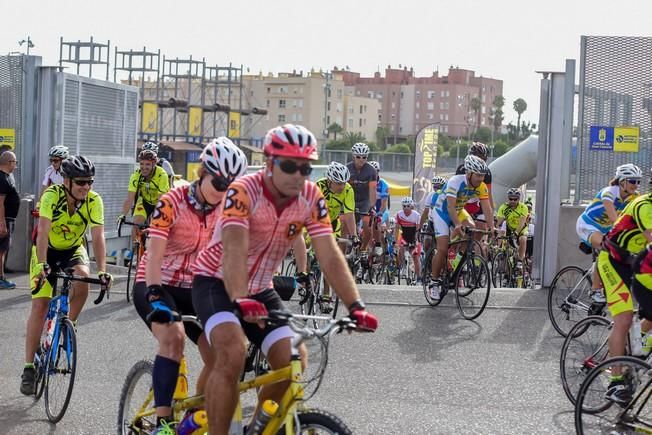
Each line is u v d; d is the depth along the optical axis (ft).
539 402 22.99
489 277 34.14
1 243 41.70
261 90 477.36
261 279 15.06
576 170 43.29
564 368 22.90
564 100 42.50
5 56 48.44
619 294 20.74
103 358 27.81
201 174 16.56
